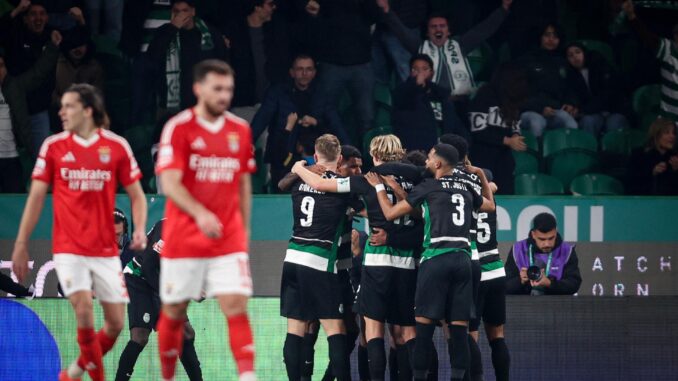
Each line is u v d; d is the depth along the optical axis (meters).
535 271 34.03
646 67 48.47
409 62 46.81
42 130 44.53
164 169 18.50
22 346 30.02
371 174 28.27
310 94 45.56
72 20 45.47
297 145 44.91
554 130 46.66
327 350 32.19
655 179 45.62
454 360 26.92
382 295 28.12
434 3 48.38
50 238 38.16
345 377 28.16
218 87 18.70
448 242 26.86
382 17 46.84
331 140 29.05
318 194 28.69
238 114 46.22
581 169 46.59
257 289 38.19
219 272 18.88
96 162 21.98
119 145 22.31
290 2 46.69
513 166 45.53
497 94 45.88
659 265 40.09
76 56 45.00
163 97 45.41
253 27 46.16
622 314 31.72
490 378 31.61
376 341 28.05
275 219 38.53
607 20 49.81
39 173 21.92
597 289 39.81
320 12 46.53
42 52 44.53
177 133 18.72
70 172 21.91
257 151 45.09
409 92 44.59
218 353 30.80
